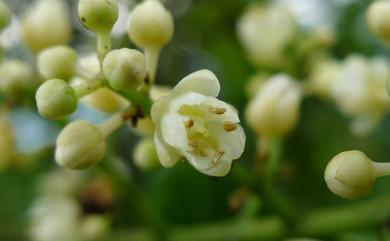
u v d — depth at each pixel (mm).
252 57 106
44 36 80
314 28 112
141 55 57
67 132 60
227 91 113
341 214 85
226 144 56
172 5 114
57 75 64
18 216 118
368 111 97
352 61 98
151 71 64
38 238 109
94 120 102
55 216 109
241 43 113
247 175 77
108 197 106
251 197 85
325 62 105
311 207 109
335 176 57
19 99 79
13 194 118
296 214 85
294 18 105
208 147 56
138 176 113
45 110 58
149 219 92
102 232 102
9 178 118
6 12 77
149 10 64
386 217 83
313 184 110
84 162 60
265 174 78
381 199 86
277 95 81
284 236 86
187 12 114
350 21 111
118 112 64
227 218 111
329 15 112
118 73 57
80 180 120
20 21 94
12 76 77
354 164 56
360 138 111
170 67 115
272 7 105
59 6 82
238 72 114
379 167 57
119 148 111
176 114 55
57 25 81
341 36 112
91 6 59
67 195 115
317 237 85
